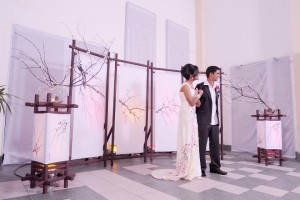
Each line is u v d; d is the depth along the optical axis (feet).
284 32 16.46
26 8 12.44
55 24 13.42
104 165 11.08
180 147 8.82
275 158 12.05
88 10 14.90
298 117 14.75
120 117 12.26
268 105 16.56
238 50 19.31
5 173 9.37
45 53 12.82
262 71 17.25
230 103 19.22
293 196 6.83
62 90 12.94
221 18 21.01
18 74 11.83
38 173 7.54
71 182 8.11
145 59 17.69
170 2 20.48
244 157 14.96
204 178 8.88
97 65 11.17
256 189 7.50
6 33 11.72
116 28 16.21
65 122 7.50
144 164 11.89
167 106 13.73
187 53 21.27
